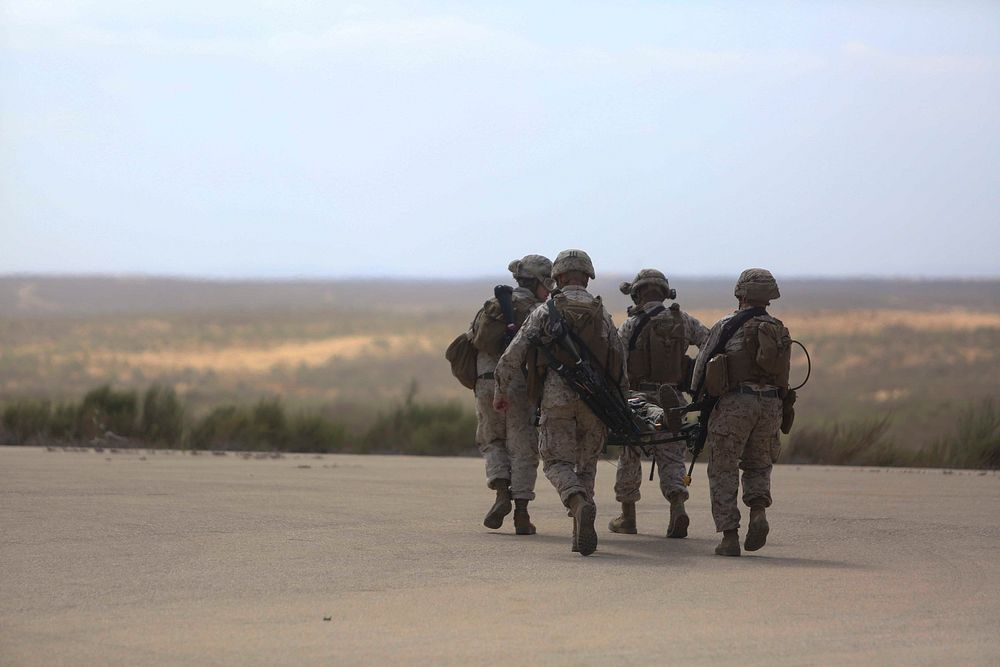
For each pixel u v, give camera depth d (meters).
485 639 16.64
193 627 17.25
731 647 16.23
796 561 24.27
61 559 22.94
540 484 41.81
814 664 15.38
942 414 105.06
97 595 19.48
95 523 28.06
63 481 38.09
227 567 22.33
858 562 24.14
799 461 56.69
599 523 31.34
